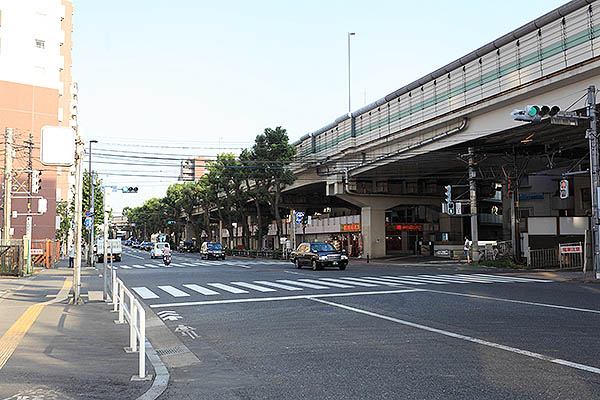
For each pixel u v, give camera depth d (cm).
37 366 691
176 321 1132
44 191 4416
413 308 1267
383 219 4747
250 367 712
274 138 4616
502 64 2489
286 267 3359
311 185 5309
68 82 6338
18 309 1271
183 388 614
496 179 3412
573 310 1204
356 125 3869
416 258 4462
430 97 3022
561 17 2166
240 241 8938
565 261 3111
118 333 977
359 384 608
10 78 4350
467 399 542
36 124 4416
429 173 4366
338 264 2995
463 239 5369
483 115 2738
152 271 3053
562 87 2261
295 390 590
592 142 2102
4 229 2769
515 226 3431
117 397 561
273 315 1186
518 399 539
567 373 640
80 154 1467
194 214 9694
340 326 1022
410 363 707
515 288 1784
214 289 1822
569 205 4150
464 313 1171
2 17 4400
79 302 1420
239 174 5062
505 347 800
